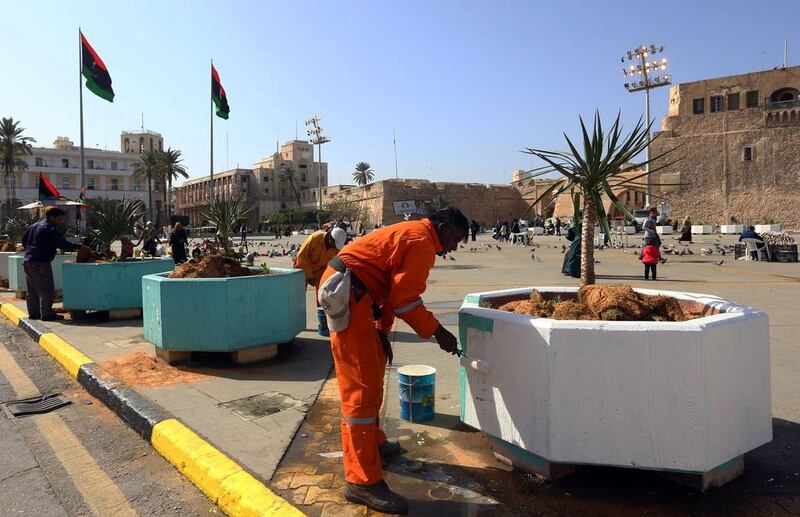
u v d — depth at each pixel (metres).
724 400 2.67
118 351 6.24
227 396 4.53
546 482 2.94
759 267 15.69
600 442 2.69
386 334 3.21
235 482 3.03
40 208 19.77
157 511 2.99
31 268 8.30
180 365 5.53
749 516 2.58
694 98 59.72
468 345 3.26
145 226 14.02
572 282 12.52
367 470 2.76
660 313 3.18
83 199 19.22
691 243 29.91
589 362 2.68
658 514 2.62
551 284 12.13
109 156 92.06
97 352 6.20
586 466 3.07
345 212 76.94
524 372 2.88
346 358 2.79
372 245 2.88
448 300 9.78
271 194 115.38
